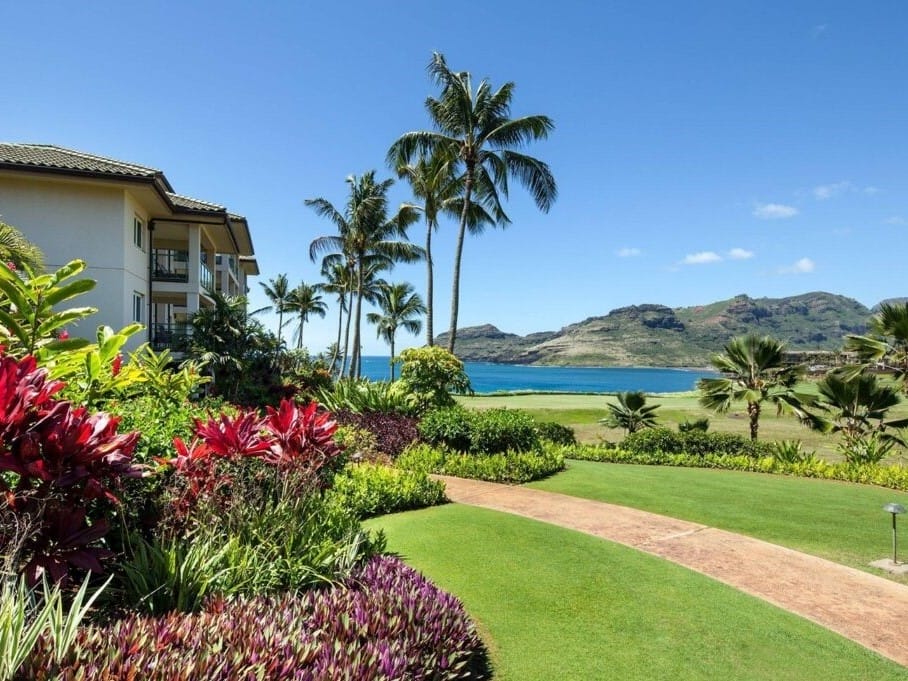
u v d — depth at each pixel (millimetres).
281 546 3996
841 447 12742
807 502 7879
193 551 3496
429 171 25016
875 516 7125
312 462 4832
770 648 3729
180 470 4043
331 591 3633
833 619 4176
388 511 7023
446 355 14977
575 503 7688
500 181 23094
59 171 15859
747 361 14828
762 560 5434
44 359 4594
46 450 2875
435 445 11352
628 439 13367
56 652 2154
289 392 20797
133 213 18000
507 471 9344
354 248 35438
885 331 12312
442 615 3439
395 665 2664
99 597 3311
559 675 3375
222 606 3035
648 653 3639
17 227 16281
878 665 3535
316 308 53781
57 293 4645
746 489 8766
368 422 12758
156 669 2117
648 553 5574
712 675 3395
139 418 4883
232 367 19312
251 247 31312
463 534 6051
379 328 48688
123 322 17000
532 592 4555
